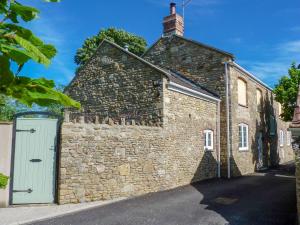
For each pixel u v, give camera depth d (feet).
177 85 42.68
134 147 35.96
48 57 4.33
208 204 32.04
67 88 55.36
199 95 47.98
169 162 40.60
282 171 63.16
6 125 30.37
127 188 34.76
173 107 42.78
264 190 40.11
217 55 55.06
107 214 27.66
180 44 59.57
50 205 30.25
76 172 31.48
